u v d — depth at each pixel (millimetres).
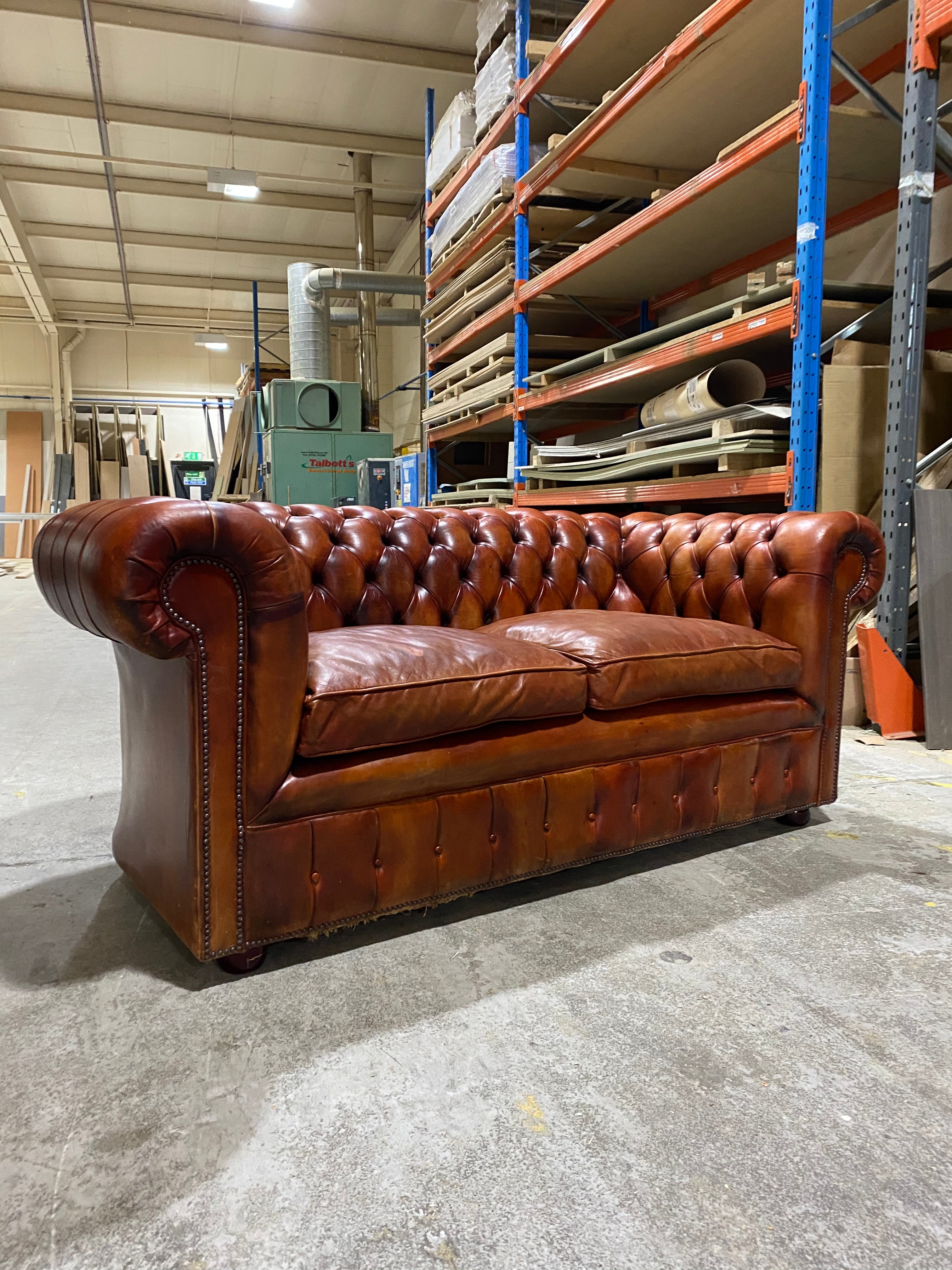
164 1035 1196
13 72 7215
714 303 4805
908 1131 1014
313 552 2043
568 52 3760
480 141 5113
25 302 12789
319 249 11297
